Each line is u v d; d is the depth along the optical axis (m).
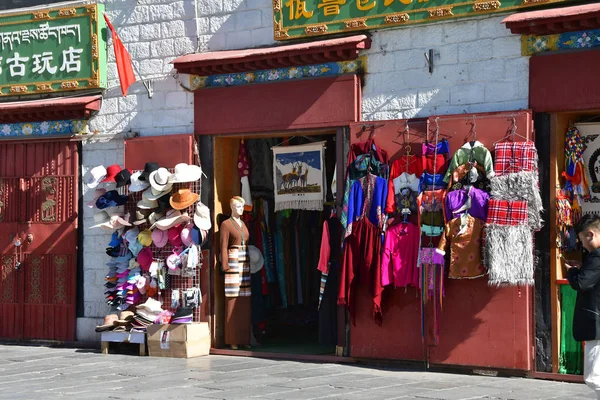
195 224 12.45
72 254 13.86
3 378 10.88
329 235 11.81
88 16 13.70
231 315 12.52
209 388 9.89
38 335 14.12
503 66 10.51
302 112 11.84
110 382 10.40
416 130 10.94
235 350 12.44
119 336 12.74
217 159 12.80
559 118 10.25
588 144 10.37
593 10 9.48
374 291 10.97
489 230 10.15
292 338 13.69
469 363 10.54
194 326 12.34
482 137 10.45
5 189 14.41
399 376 10.50
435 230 10.59
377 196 11.04
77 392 9.80
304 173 12.55
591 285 7.73
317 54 11.48
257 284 13.31
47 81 14.02
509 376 10.37
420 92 11.08
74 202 13.88
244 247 12.68
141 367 11.52
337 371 10.93
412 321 10.97
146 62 13.27
